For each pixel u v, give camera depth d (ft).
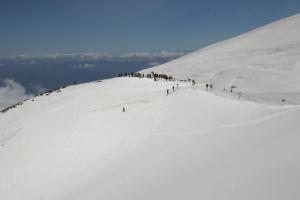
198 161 81.71
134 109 158.40
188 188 67.97
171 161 90.27
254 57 357.82
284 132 76.89
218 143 88.74
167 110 137.69
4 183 132.98
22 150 163.22
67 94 261.65
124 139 128.67
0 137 206.28
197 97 138.51
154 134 119.85
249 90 215.72
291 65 288.71
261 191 55.47
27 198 114.93
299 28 471.21
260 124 89.81
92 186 96.84
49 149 150.20
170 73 344.49
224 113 111.45
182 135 108.37
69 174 120.78
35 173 132.67
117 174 97.35
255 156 69.92
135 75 279.08
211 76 281.54
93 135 145.79
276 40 439.22
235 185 60.80
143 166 95.14
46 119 201.05
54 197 105.50
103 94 221.05
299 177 55.16
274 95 177.58
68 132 161.79
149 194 73.56
